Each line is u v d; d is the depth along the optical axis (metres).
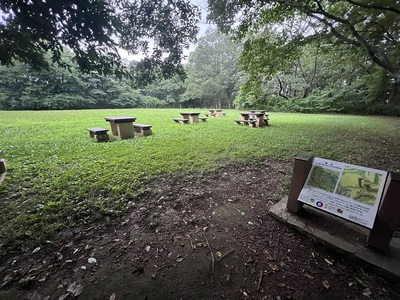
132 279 1.30
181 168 3.20
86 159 3.52
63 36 1.82
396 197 1.32
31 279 1.27
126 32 2.26
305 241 1.70
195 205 2.22
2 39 1.67
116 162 3.37
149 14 2.26
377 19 6.23
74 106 21.02
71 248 1.54
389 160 3.70
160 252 1.54
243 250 1.59
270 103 18.14
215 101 30.33
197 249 1.58
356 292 1.25
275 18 5.54
